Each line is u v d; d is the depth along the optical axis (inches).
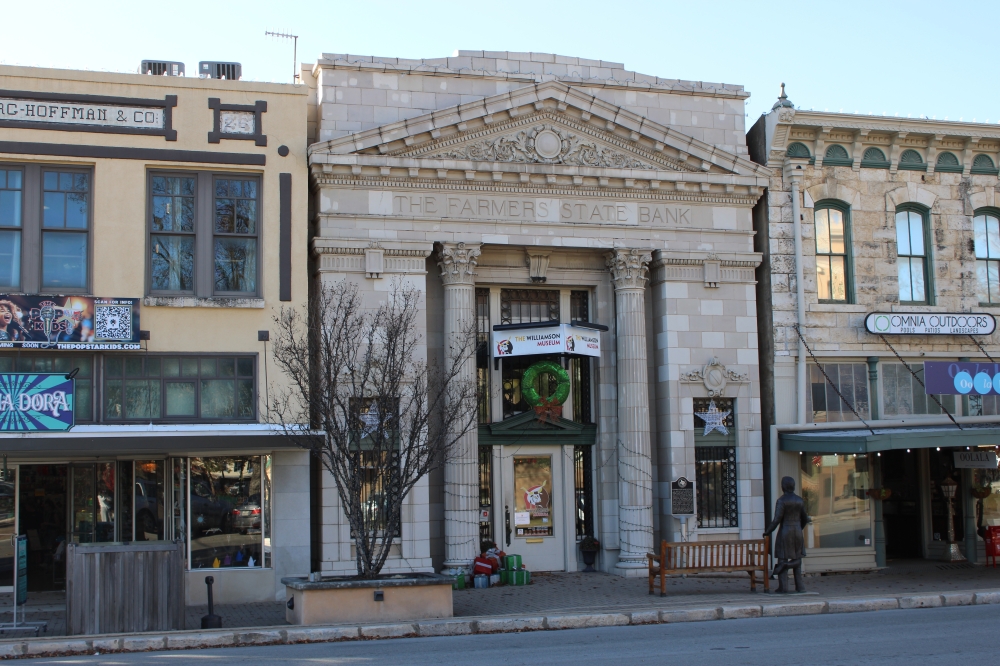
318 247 786.8
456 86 852.0
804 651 487.2
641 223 874.1
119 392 733.9
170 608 579.8
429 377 743.1
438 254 831.7
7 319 702.5
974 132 944.9
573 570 869.8
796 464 893.2
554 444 876.6
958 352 941.2
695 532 855.7
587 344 842.2
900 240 943.7
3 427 676.1
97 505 770.2
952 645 497.7
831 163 925.2
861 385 919.0
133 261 739.4
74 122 738.8
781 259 905.5
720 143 908.6
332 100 819.4
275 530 747.4
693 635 554.6
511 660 473.7
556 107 851.4
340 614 606.5
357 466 646.5
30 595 741.9
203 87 767.7
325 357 663.8
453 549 801.6
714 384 874.1
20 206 731.4
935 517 970.1
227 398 751.1
